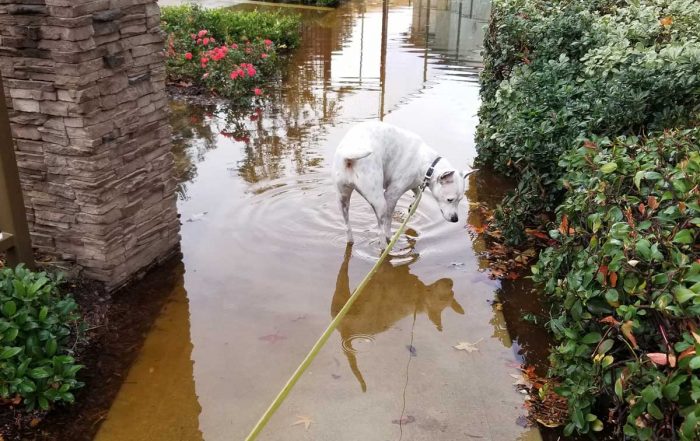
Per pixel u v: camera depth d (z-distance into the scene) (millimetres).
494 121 6336
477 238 5238
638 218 3354
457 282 4613
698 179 3137
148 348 3775
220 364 3658
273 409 2541
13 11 3531
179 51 9984
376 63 11383
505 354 3842
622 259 2914
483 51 8266
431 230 5336
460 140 7504
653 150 3721
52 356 3297
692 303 2701
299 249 4953
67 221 4031
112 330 3906
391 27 15062
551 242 4793
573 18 6383
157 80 4312
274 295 4355
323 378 3562
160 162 4477
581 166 3920
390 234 5039
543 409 3361
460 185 4664
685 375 2521
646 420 2748
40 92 3697
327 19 16000
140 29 4059
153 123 4328
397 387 3506
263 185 6066
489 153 6465
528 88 5648
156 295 4293
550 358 3473
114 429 3164
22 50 3637
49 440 3078
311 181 6176
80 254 4113
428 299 4398
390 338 3959
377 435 3145
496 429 3213
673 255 2822
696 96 4637
